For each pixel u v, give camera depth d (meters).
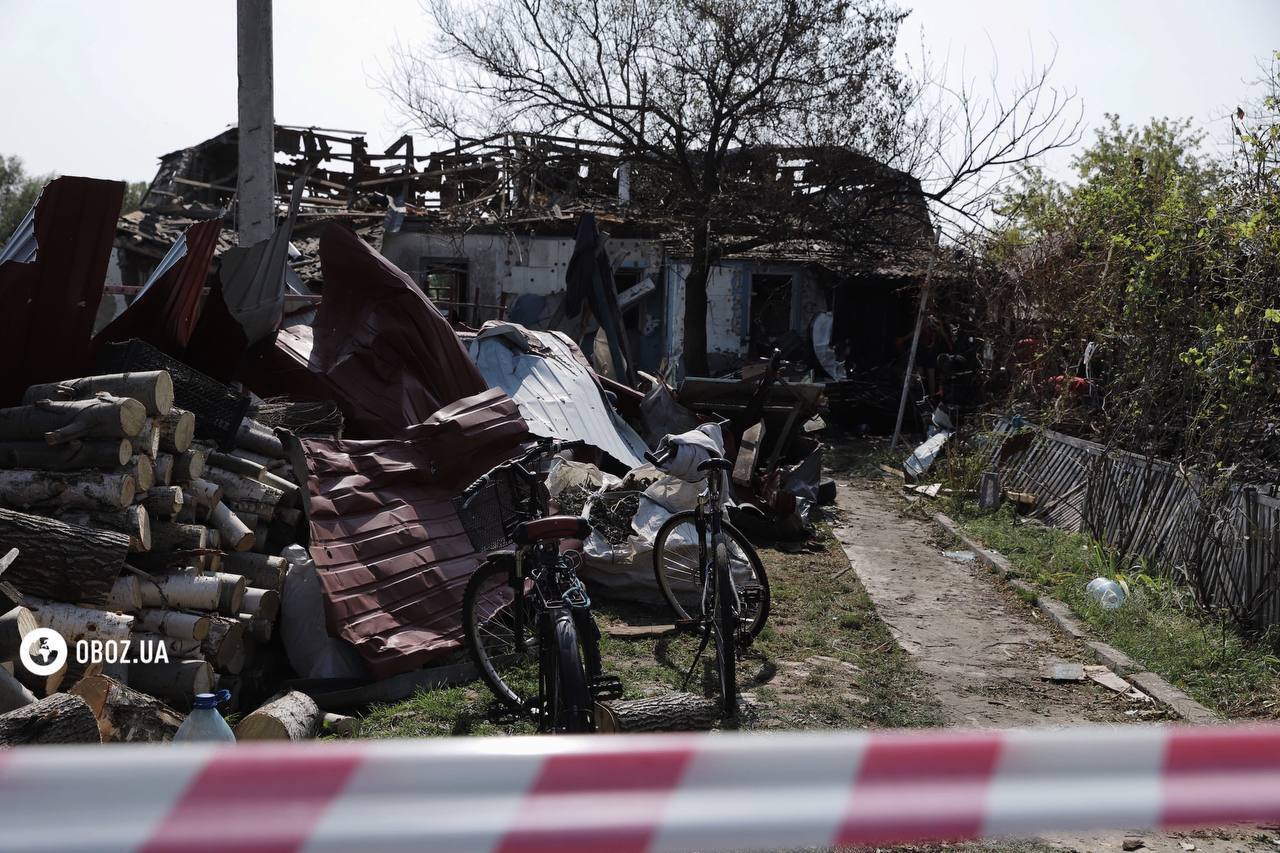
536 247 21.42
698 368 19.14
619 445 10.15
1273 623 6.23
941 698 5.68
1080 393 11.52
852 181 17.41
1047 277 13.23
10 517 4.29
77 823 0.84
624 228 21.58
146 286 6.59
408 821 0.89
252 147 8.37
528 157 20.14
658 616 6.87
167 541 4.91
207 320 7.22
